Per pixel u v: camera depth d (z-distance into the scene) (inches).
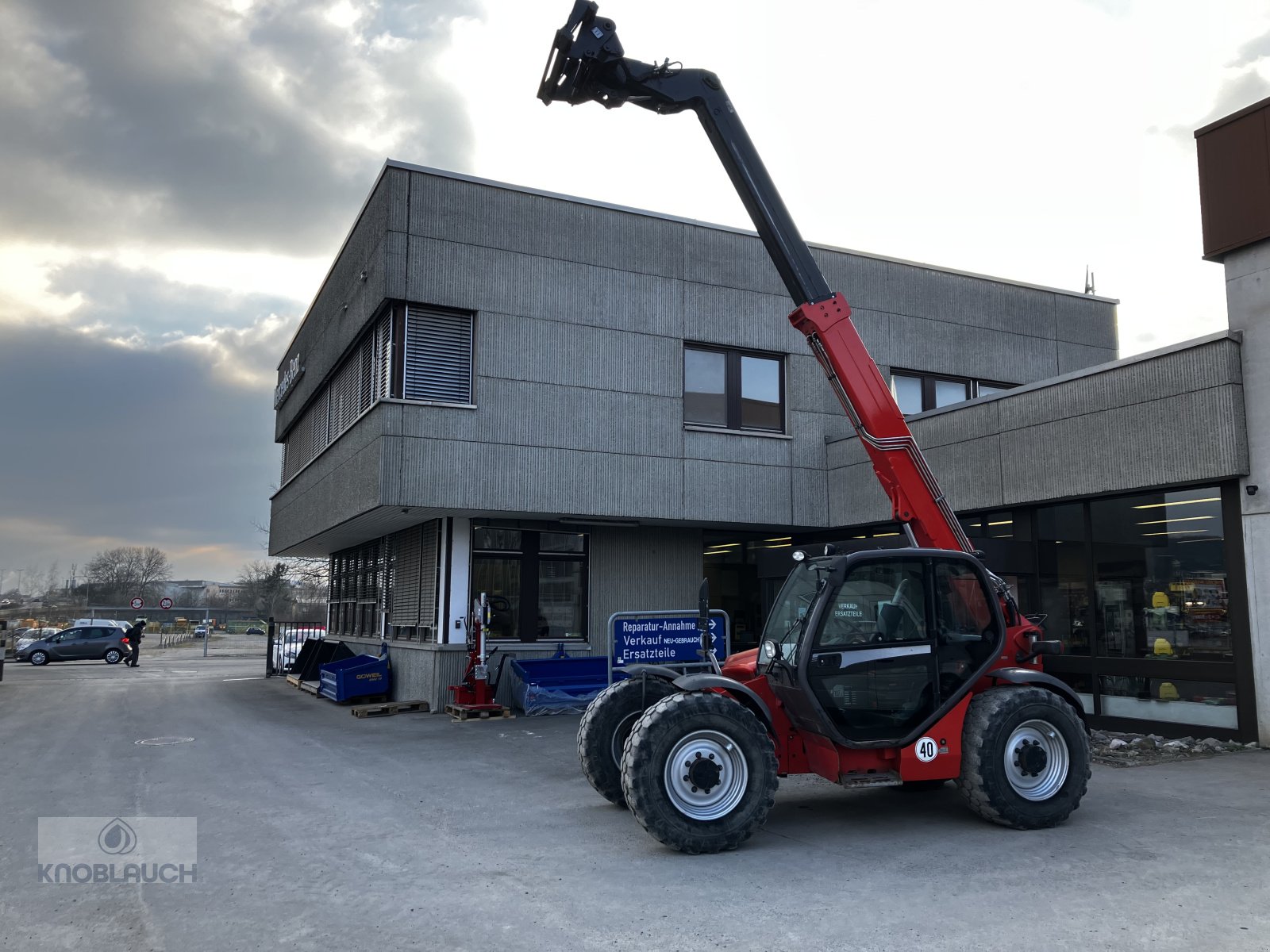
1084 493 439.8
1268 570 369.7
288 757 395.9
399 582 647.8
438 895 200.5
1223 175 396.8
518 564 577.0
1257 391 377.4
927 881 207.5
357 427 546.9
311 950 167.9
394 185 507.8
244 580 3275.1
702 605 297.1
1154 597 417.1
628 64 307.4
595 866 224.1
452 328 521.7
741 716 244.1
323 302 697.6
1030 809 253.3
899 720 261.4
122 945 171.5
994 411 490.6
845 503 596.7
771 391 609.0
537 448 526.9
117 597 3777.1
